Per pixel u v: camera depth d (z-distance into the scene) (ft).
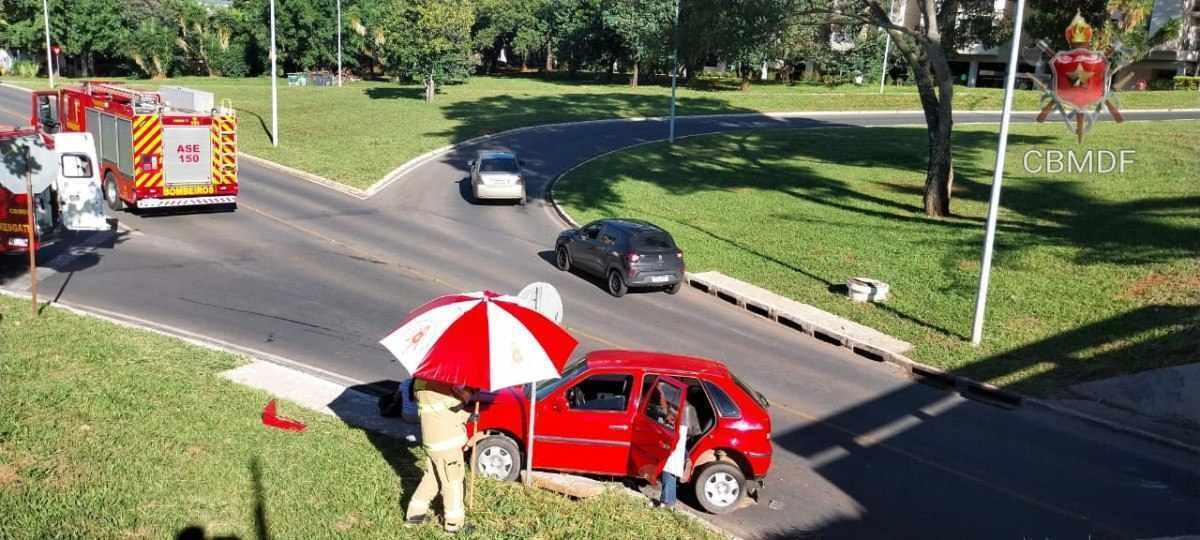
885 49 226.38
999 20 110.52
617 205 99.96
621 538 26.30
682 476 32.09
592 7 244.83
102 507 24.41
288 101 189.06
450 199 102.22
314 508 25.99
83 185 64.18
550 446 34.01
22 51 248.93
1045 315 60.85
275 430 33.14
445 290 64.08
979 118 186.29
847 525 33.09
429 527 25.30
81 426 30.55
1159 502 36.83
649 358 35.76
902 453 41.01
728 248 81.05
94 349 41.27
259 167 114.21
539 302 32.04
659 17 209.97
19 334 42.83
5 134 51.88
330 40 254.06
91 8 241.35
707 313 64.13
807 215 94.84
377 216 90.74
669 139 152.25
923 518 34.04
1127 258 70.23
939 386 51.80
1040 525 33.94
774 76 276.82
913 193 108.47
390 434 35.63
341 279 65.16
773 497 35.29
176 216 83.61
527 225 91.30
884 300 65.82
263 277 64.18
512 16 262.67
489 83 250.98
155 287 59.47
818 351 57.11
